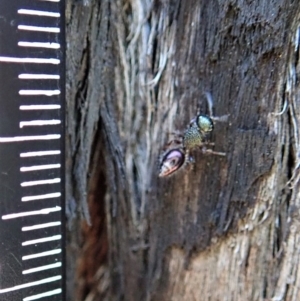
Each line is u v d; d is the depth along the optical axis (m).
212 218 0.07
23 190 0.07
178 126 0.07
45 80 0.07
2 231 0.07
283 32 0.07
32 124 0.07
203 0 0.07
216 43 0.07
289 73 0.07
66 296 0.07
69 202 0.07
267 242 0.07
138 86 0.07
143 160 0.07
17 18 0.06
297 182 0.07
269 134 0.07
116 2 0.07
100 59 0.07
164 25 0.07
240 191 0.07
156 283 0.07
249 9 0.07
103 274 0.08
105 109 0.07
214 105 0.07
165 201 0.07
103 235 0.08
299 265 0.07
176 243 0.07
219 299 0.07
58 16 0.07
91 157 0.07
